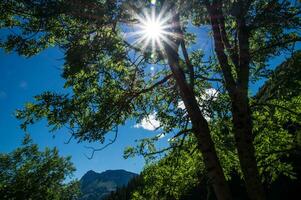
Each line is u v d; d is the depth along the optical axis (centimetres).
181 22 1088
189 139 1357
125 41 1086
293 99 1328
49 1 998
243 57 1057
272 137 1387
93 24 1018
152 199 1396
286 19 1030
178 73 1089
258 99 1179
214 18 1106
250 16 1045
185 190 1385
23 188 5456
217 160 1022
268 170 1438
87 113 1184
